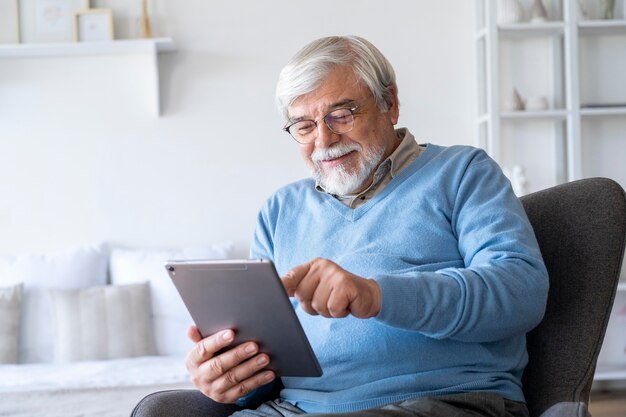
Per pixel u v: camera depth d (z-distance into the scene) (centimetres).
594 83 391
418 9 390
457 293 134
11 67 386
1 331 345
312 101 165
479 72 385
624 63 390
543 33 382
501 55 391
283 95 167
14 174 387
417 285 132
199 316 140
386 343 147
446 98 391
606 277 145
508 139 392
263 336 135
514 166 389
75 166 387
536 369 150
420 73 391
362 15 389
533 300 137
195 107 388
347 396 147
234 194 389
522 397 146
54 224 386
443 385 143
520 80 391
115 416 220
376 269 155
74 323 347
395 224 160
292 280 126
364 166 166
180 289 137
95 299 352
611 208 148
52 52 378
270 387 163
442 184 159
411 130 391
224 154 389
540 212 158
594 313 144
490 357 145
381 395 145
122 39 386
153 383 274
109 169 388
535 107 375
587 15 389
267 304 127
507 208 151
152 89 388
